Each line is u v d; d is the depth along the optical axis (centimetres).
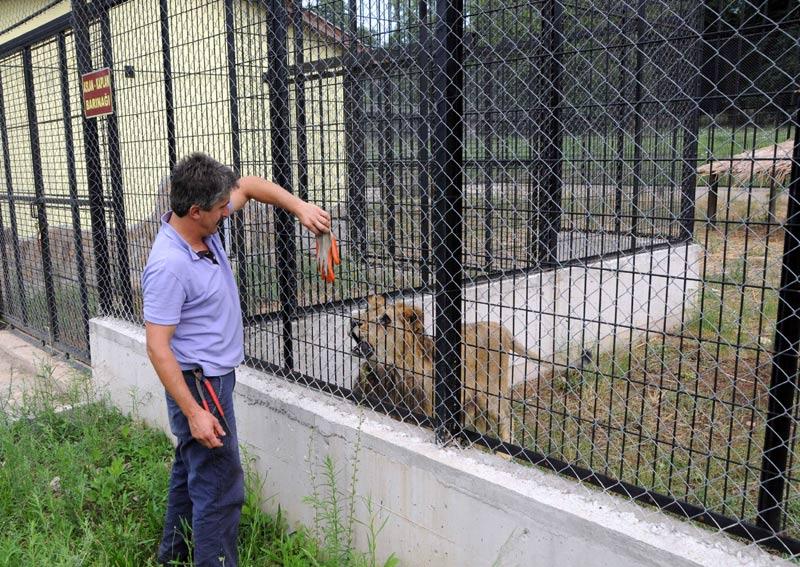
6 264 797
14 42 691
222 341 300
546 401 484
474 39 368
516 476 263
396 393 381
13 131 754
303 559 329
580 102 504
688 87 472
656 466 368
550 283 532
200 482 298
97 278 566
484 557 268
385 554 312
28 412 504
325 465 324
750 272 645
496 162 391
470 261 405
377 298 388
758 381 231
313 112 392
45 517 370
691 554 211
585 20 468
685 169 482
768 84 377
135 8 477
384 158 395
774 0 328
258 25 379
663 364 285
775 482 213
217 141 423
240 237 413
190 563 331
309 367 434
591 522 232
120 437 484
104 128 534
